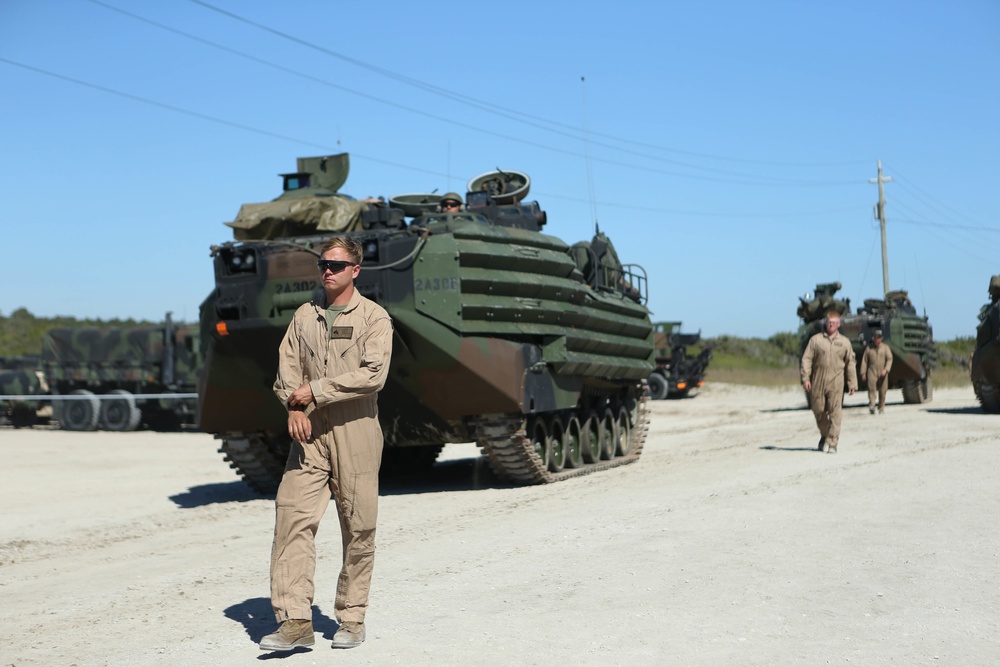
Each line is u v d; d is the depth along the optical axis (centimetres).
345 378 570
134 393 3173
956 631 605
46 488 1530
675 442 2088
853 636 598
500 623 638
